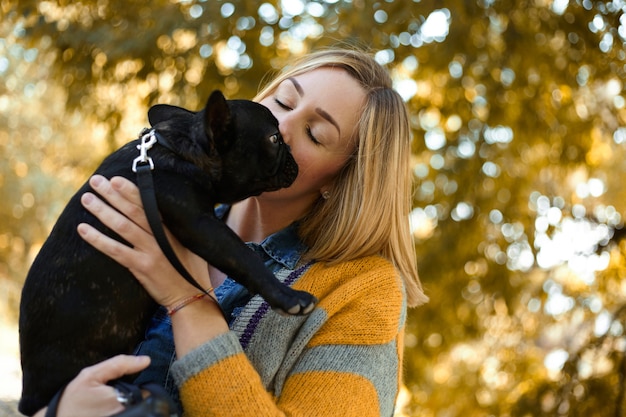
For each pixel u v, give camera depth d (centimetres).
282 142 257
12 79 1431
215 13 651
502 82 673
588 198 760
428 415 751
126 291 229
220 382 222
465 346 779
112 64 679
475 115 690
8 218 1569
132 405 201
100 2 701
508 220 695
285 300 221
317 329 246
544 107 689
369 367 246
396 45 642
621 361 705
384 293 257
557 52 681
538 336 762
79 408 208
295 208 283
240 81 639
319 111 271
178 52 659
